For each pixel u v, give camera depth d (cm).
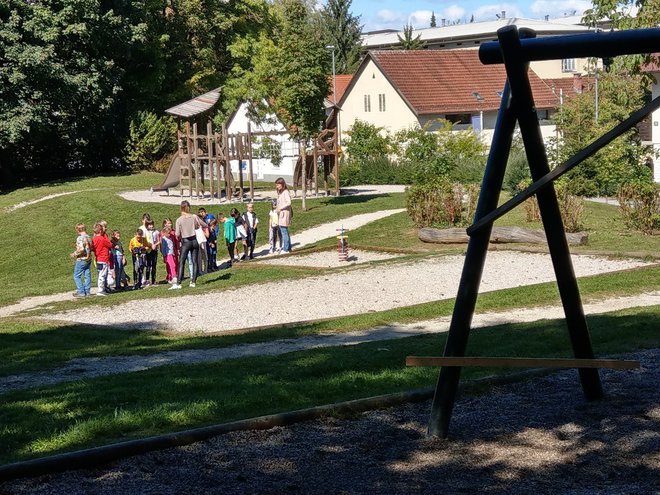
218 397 852
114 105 5466
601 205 3222
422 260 2319
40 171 5584
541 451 654
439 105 6500
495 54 713
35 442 718
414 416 755
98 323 1805
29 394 975
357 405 770
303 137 3700
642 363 932
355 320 1535
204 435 696
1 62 4938
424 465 631
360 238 2912
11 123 4747
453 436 696
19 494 579
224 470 625
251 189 3822
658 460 623
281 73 3650
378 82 6719
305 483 598
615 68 2173
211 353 1332
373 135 5644
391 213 3444
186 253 2256
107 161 5709
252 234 2897
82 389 980
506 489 579
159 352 1373
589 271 2016
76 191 4616
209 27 6253
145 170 5538
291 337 1437
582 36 654
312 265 2509
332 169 4406
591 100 3928
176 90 6091
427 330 1427
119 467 632
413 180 3362
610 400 783
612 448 653
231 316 1770
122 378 1052
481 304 1580
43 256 3409
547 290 1688
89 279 2388
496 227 2512
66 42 5131
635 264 2067
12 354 1422
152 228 2598
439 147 5128
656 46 633
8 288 2722
